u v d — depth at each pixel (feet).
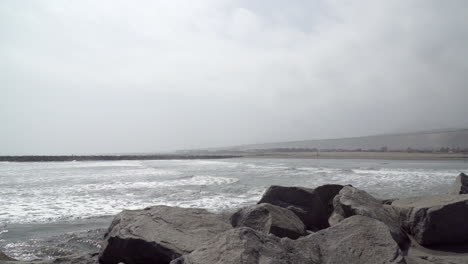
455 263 17.85
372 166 143.02
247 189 61.41
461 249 21.42
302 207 29.89
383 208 26.55
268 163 186.60
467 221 22.21
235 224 24.09
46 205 46.80
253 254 13.38
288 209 28.19
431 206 22.89
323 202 32.22
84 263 21.03
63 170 131.75
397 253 15.25
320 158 269.64
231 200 49.34
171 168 142.31
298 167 136.56
